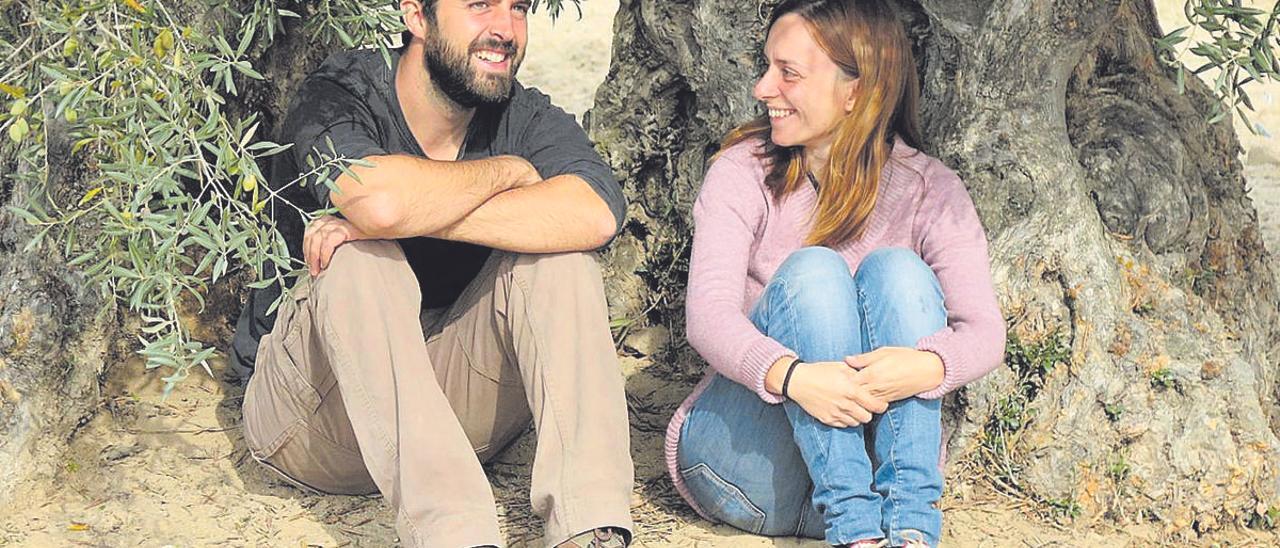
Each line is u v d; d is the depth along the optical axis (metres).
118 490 3.71
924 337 3.24
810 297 3.26
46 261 3.84
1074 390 3.92
